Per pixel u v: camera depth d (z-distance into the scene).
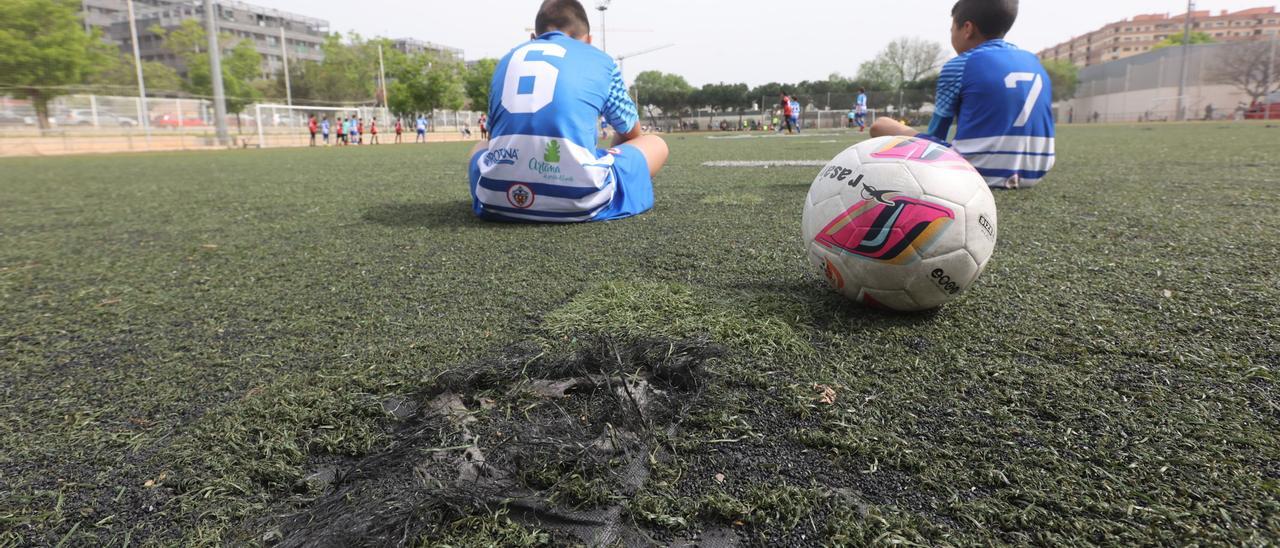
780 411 1.34
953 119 4.95
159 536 1.01
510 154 3.53
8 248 3.51
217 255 3.15
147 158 15.29
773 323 1.84
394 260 2.90
